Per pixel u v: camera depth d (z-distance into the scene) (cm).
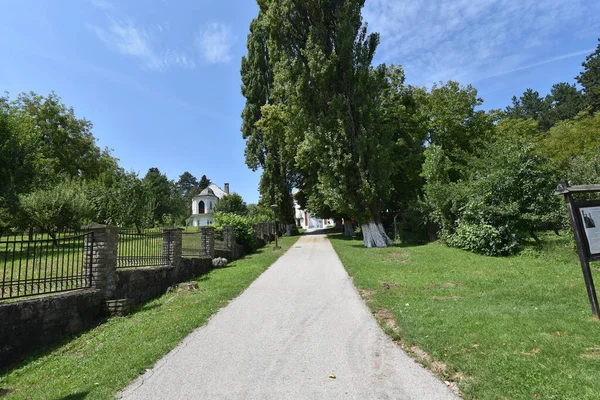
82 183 2581
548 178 1297
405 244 1955
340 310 692
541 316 537
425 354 450
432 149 2002
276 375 415
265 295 858
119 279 824
